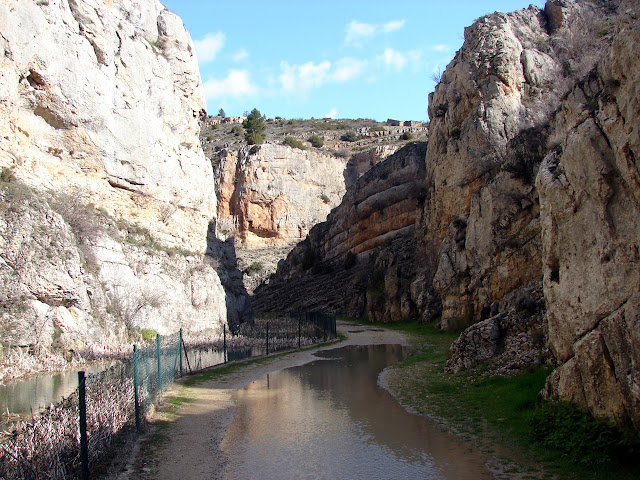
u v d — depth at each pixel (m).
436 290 33.81
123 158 28.81
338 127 137.50
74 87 25.48
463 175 34.34
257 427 11.83
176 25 35.88
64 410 8.09
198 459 9.59
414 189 52.69
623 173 8.43
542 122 29.62
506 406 11.99
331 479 8.58
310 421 12.30
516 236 27.48
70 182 25.47
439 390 14.72
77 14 26.80
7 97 21.61
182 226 34.09
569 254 9.84
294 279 68.12
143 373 12.21
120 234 26.98
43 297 19.64
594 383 8.80
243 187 92.44
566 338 9.95
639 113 8.02
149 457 9.62
